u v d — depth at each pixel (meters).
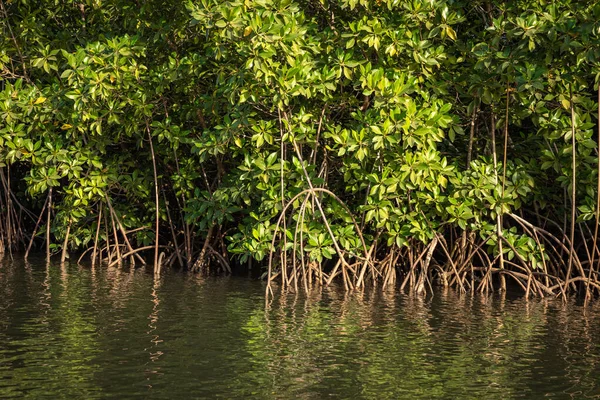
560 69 18.19
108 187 23.19
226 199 20.64
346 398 10.41
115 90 20.41
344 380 11.19
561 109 18.50
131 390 10.46
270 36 17.08
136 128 21.17
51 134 21.77
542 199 20.16
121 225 23.11
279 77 17.58
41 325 14.05
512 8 18.42
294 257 18.98
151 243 24.69
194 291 18.50
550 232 21.34
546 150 18.80
